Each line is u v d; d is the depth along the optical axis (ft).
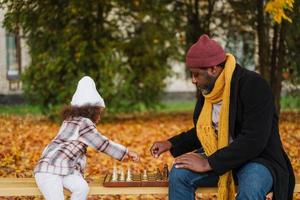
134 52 53.78
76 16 49.83
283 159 17.37
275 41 49.90
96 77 50.65
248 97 17.06
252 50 54.19
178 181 17.11
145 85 54.34
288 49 49.67
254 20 51.19
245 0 51.21
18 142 39.68
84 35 50.67
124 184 17.85
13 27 42.39
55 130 47.44
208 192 17.60
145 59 54.08
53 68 50.31
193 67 17.40
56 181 17.26
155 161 33.65
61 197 17.22
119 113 54.75
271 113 17.11
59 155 17.56
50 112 53.52
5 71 75.61
